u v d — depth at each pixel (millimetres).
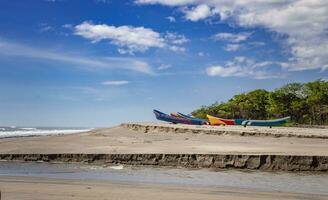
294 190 18250
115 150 30641
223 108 130875
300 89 115062
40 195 14219
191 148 32000
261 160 25812
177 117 83000
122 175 22562
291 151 29141
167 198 14359
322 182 20906
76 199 13570
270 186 19406
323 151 29172
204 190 16953
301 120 112250
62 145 35094
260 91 126000
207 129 49188
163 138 43281
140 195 14852
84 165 26906
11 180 18797
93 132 54625
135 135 47969
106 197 14148
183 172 24141
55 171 23984
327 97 108312
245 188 18297
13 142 37969
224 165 26156
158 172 24016
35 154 28922
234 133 45031
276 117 115562
